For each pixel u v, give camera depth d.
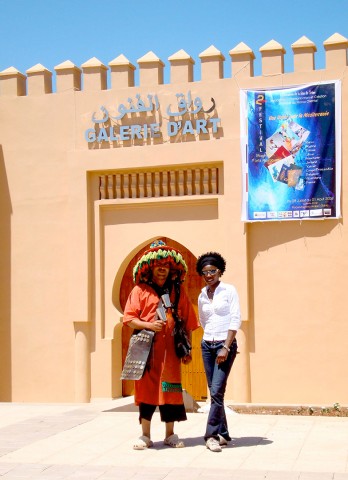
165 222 14.24
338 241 13.21
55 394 14.63
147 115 14.25
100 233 14.55
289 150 13.44
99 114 14.50
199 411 11.87
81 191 14.50
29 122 14.95
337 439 8.84
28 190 14.91
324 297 13.24
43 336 14.73
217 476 7.25
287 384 13.36
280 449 8.37
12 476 7.41
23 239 14.91
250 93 13.66
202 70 13.99
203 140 13.87
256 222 13.57
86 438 9.20
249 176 13.59
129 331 14.93
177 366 8.60
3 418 10.79
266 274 13.55
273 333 13.46
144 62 14.31
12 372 14.88
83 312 14.40
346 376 13.09
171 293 8.67
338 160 13.20
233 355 8.44
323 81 13.32
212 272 8.53
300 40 13.48
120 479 7.23
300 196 13.36
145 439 8.53
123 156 14.24
